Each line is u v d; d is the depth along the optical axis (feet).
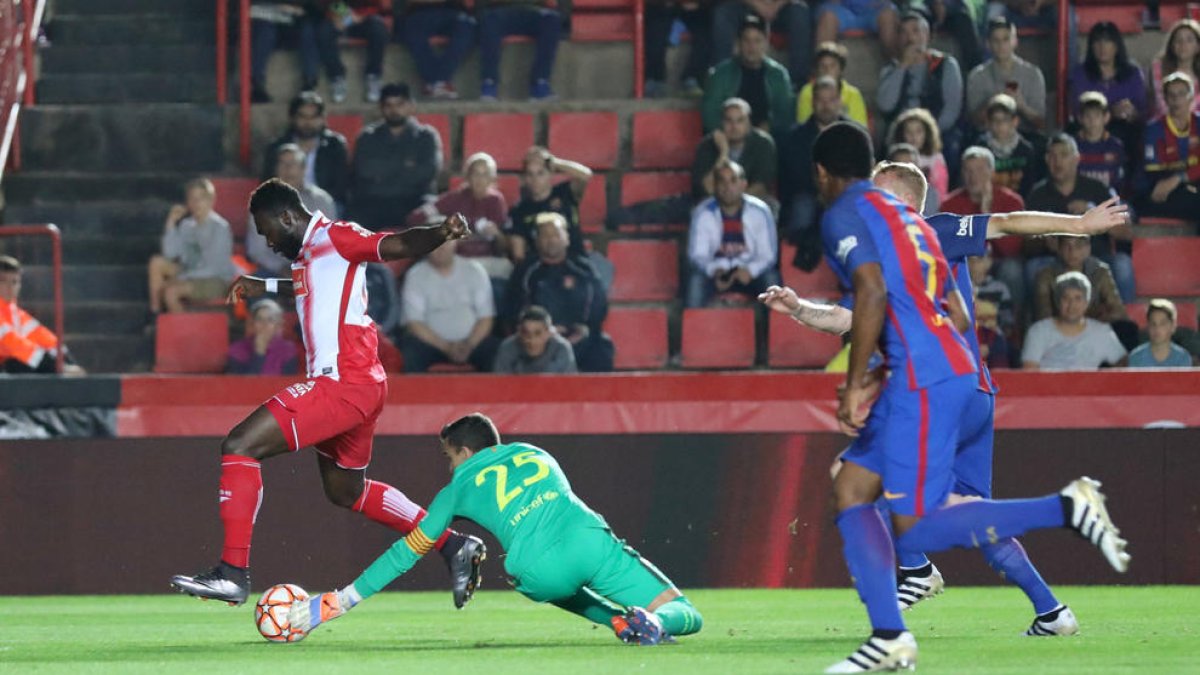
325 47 179.42
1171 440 120.57
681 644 72.95
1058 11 173.47
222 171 178.70
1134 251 159.63
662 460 121.80
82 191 175.63
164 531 121.70
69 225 173.06
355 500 85.51
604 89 183.83
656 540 121.70
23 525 121.60
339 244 79.82
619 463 121.80
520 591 73.51
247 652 71.41
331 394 80.23
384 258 79.66
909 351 57.93
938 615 95.09
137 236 171.83
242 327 159.74
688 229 165.99
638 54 178.19
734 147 160.86
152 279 160.15
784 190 161.48
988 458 70.33
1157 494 120.47
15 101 169.58
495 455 73.82
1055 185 150.92
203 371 155.43
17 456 121.80
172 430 122.21
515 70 183.62
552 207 154.61
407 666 62.49
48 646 76.74
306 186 159.33
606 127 176.24
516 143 177.06
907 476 57.88
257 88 180.34
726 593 117.39
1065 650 66.95
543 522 72.43
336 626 90.58
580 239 153.69
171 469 121.80
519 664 62.59
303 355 153.17
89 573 121.29
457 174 176.76
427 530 73.51
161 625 93.50
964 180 154.61
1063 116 171.53
